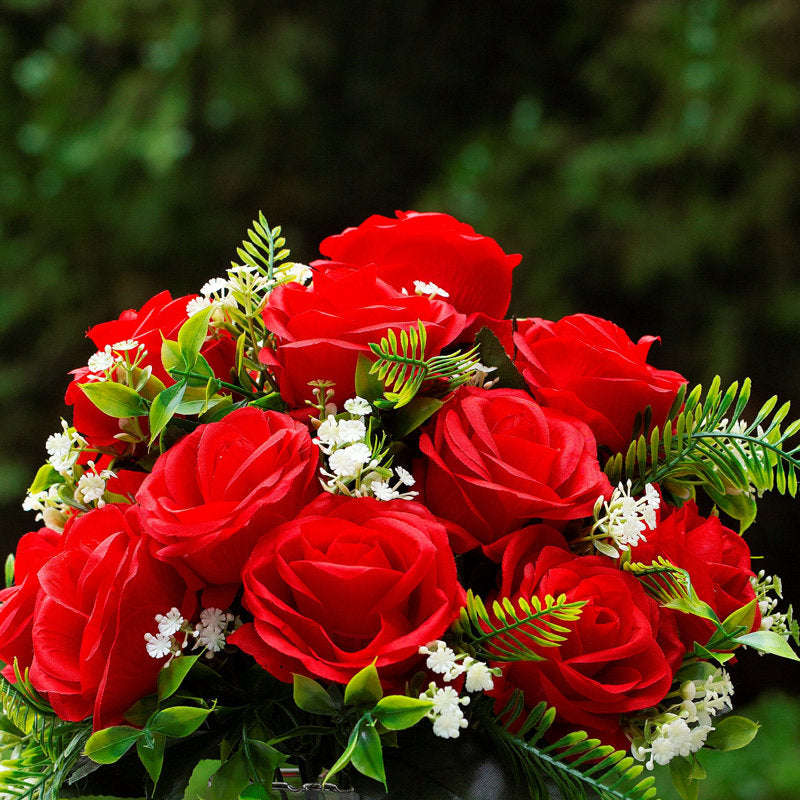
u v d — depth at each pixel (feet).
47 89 16.35
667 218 13.52
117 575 3.77
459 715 3.69
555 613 3.73
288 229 16.63
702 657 3.90
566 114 16.29
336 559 3.76
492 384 4.05
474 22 16.51
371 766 3.67
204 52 15.07
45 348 15.81
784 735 10.62
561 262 14.24
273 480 3.76
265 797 3.74
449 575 3.76
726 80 13.46
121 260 15.98
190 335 3.96
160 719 3.75
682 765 3.91
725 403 4.03
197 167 15.80
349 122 16.71
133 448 4.05
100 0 15.16
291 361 3.98
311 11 15.70
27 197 16.25
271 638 3.70
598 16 15.49
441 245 4.17
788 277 13.21
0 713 4.06
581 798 3.77
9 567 4.30
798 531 13.26
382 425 3.99
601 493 3.89
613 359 4.06
